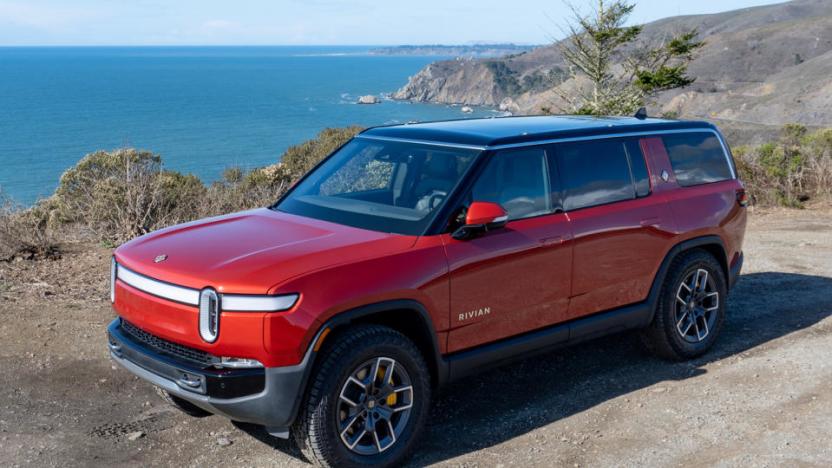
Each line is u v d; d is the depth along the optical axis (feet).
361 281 13.10
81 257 29.89
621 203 17.65
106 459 14.01
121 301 14.23
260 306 12.20
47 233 32.35
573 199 16.75
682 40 70.59
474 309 14.84
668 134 19.42
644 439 14.88
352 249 13.53
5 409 16.12
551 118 19.42
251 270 12.62
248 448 14.49
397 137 17.37
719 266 19.75
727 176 20.67
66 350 19.65
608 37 70.74
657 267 18.40
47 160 348.79
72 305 23.41
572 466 13.76
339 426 13.01
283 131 603.26
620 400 16.89
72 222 35.96
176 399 15.76
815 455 14.03
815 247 33.65
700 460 13.94
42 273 27.20
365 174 16.66
